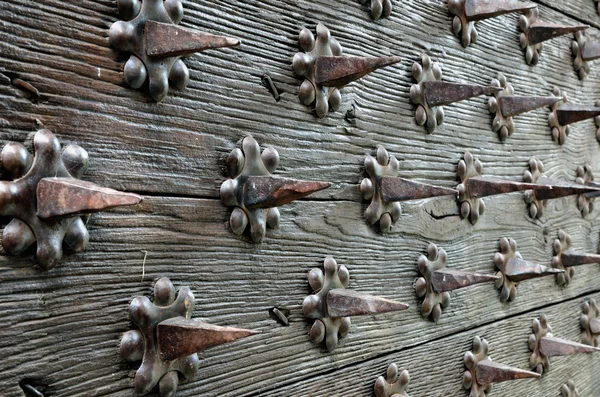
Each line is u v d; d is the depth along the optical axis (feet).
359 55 4.17
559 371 5.27
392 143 4.29
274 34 3.89
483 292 4.75
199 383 3.67
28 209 3.33
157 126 3.59
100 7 3.48
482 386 4.68
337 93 4.06
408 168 4.36
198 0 3.68
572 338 5.39
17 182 3.31
